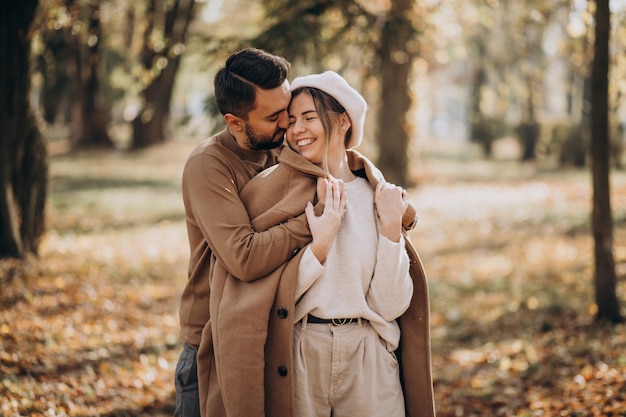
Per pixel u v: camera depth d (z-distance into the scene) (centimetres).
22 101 827
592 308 723
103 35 1936
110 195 1708
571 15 857
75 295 756
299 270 260
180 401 289
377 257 267
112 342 635
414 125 1819
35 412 418
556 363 596
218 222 262
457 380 599
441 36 1518
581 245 1142
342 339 264
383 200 272
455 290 952
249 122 266
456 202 1691
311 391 265
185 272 995
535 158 2952
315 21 900
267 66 261
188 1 1986
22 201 867
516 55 2473
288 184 271
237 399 255
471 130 3409
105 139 3009
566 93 2853
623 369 525
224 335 259
